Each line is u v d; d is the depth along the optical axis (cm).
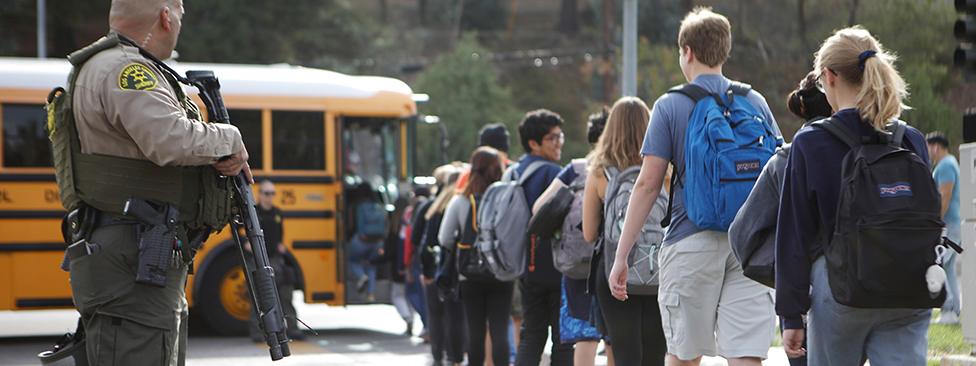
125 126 830
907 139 856
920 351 849
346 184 2959
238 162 867
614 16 11781
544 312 1551
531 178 1581
